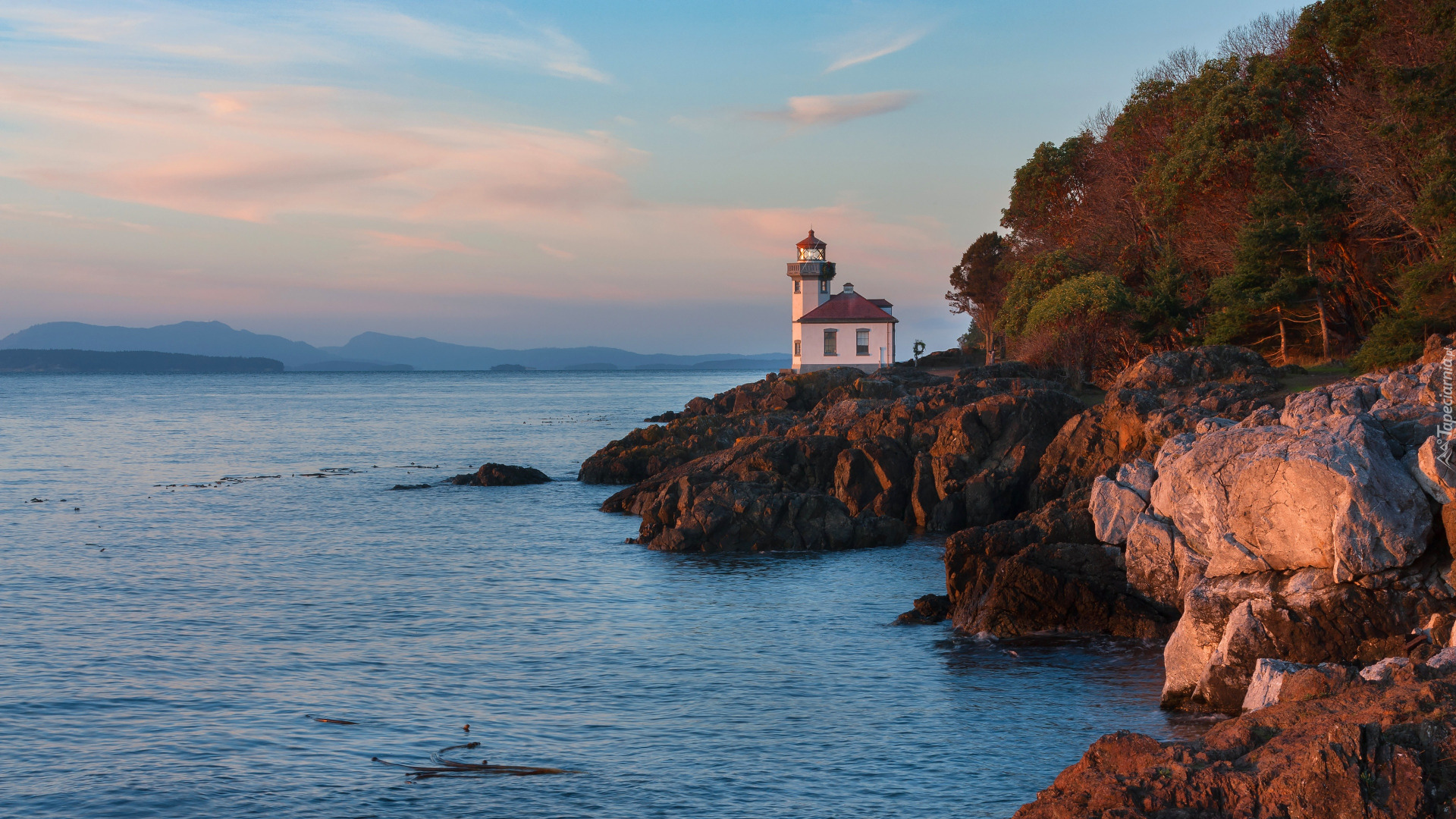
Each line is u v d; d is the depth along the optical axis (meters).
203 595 30.59
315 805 15.70
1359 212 51.66
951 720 19.23
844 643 25.08
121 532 42.88
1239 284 53.19
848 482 43.38
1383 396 24.88
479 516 47.25
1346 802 9.75
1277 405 38.31
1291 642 18.28
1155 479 26.00
